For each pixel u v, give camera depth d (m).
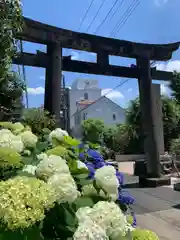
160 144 7.85
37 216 0.88
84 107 35.47
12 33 2.50
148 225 4.18
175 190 6.70
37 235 0.91
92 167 1.57
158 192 6.52
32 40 5.62
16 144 1.41
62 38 5.93
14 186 0.90
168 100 17.81
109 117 34.81
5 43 2.39
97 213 1.00
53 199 0.96
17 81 3.67
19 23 2.49
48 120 4.53
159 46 7.75
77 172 1.33
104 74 7.11
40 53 5.87
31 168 1.23
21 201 0.87
